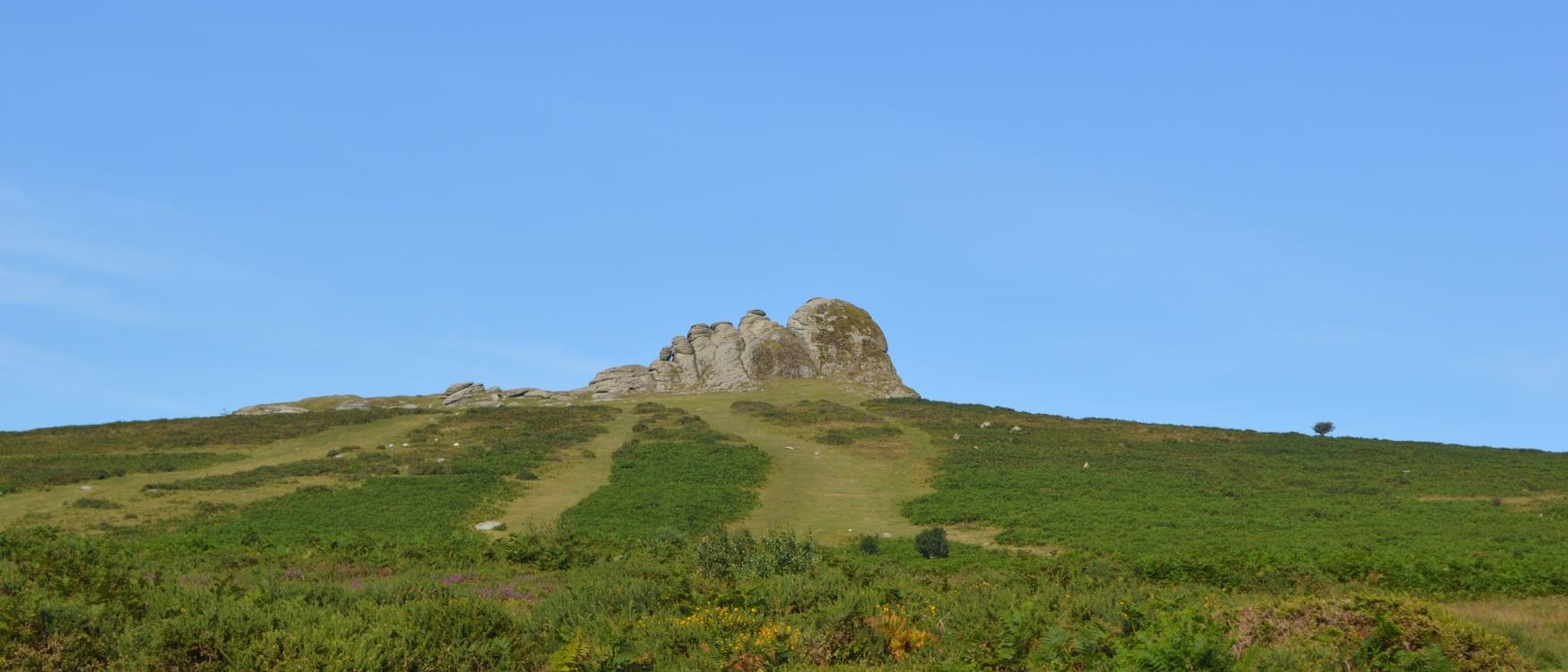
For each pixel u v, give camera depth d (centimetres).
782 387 11531
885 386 11819
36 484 5700
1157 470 6525
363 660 1427
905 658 1580
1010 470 6469
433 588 2084
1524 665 1455
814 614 1745
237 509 5041
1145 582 2855
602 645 1547
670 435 7888
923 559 3919
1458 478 6172
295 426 8344
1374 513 5016
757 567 2900
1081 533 4491
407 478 5931
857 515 5344
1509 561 3331
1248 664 1281
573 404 10381
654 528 4766
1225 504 5294
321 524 4662
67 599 1764
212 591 1888
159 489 5600
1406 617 1513
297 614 1592
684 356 12375
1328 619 1570
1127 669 1289
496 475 6128
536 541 3478
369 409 9631
